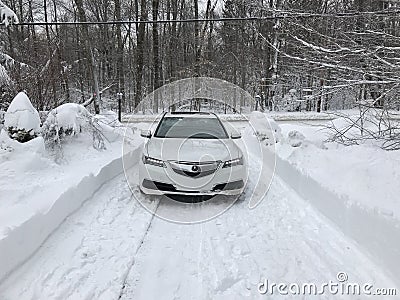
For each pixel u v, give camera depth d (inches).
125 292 118.8
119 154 285.7
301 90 245.1
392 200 148.8
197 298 116.2
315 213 187.3
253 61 746.8
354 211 151.8
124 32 1155.9
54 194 167.9
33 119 237.9
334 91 222.7
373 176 177.5
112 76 1105.4
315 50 214.4
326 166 215.8
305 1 234.1
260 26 328.8
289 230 170.2
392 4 211.5
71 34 956.0
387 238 127.6
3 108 304.0
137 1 937.5
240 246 154.2
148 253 146.3
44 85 338.6
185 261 140.4
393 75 202.5
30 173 201.2
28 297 111.3
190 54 1061.1
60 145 255.0
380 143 240.2
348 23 219.3
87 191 200.4
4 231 123.5
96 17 965.8
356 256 140.6
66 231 160.9
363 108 225.5
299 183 221.8
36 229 140.6
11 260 123.0
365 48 201.0
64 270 128.9
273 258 143.3
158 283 124.3
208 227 175.2
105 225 172.9
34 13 1104.2
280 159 273.0
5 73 303.1
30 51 429.7
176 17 1042.7
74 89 682.8
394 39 200.2
